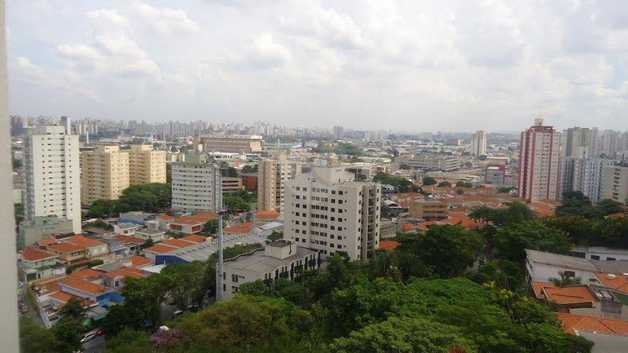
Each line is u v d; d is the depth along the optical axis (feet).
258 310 171.73
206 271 268.41
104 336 209.05
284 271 279.90
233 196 582.76
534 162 584.81
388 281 199.93
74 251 325.01
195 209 533.55
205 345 157.69
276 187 569.64
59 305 239.50
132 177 632.38
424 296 185.47
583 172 621.72
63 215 402.31
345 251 323.37
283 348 158.40
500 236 308.81
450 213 486.38
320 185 330.54
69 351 171.83
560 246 298.76
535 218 400.67
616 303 195.00
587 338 159.22
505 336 144.15
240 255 303.07
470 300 183.01
